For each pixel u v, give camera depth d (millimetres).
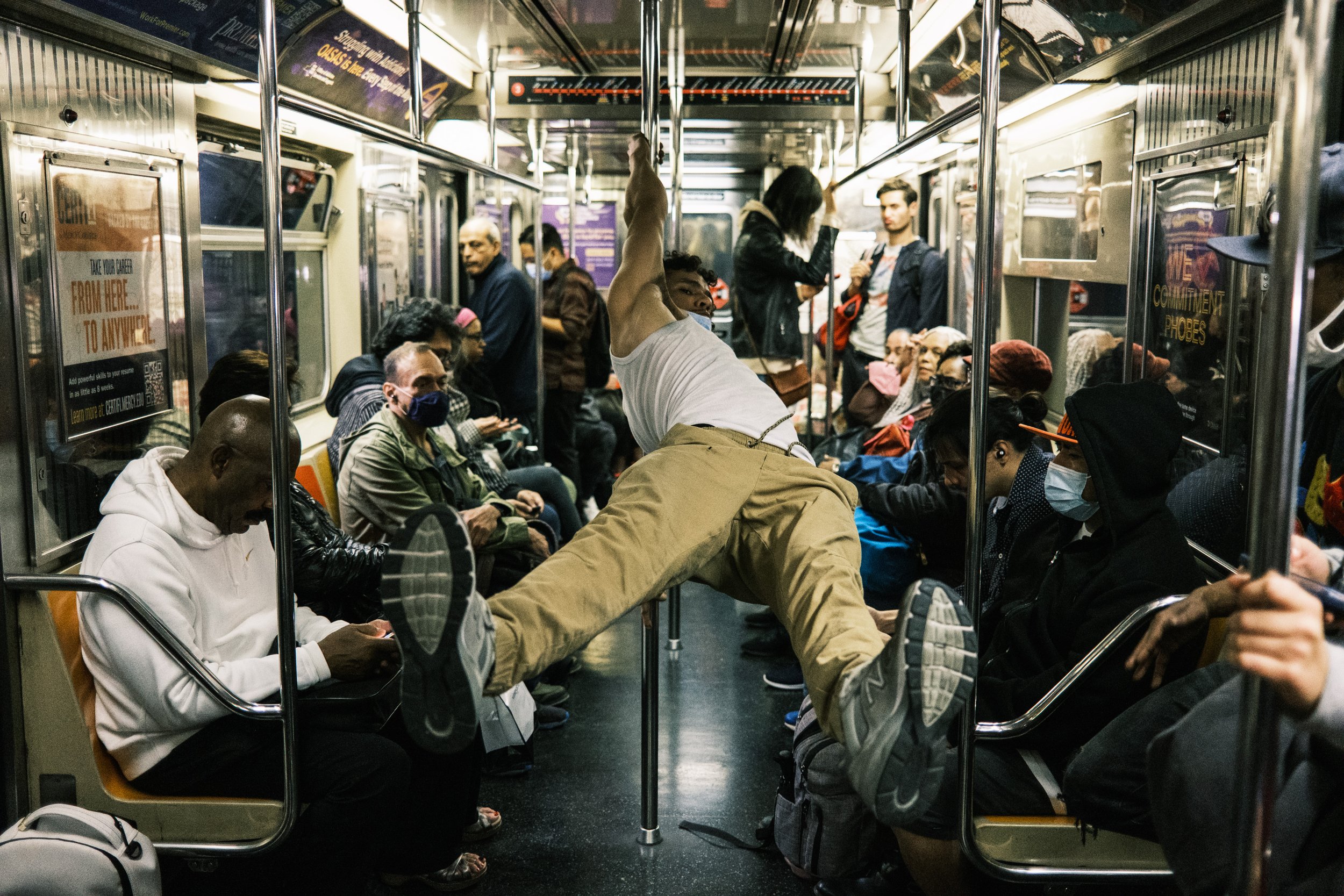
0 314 2848
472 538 4148
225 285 4641
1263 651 1441
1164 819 2102
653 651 3518
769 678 5035
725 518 2771
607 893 3314
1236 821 1593
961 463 3367
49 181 3025
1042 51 4438
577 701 4883
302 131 4992
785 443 3004
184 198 3801
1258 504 1559
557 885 3357
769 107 6945
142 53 3518
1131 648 2609
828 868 3129
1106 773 2439
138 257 3502
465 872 3342
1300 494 2637
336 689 2967
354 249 5691
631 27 5586
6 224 2854
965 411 3344
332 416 4941
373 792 2754
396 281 6191
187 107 3828
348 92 5414
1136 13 3518
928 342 5453
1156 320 3900
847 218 6801
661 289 3471
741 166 8891
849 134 7152
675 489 2758
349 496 4102
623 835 3672
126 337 3432
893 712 1964
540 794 3975
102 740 2754
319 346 5691
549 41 5926
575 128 7234
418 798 3174
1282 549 1536
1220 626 2703
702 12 5238
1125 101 4246
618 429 8672
